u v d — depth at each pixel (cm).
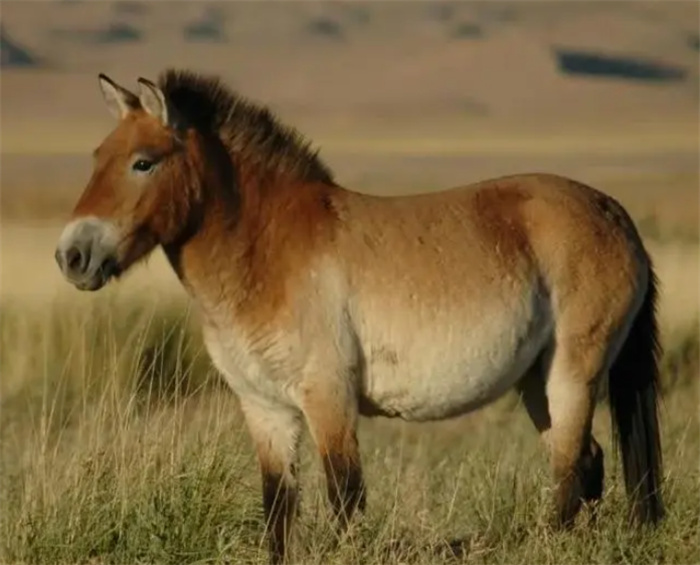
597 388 2934
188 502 2883
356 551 2684
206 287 2789
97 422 3216
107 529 2858
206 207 2769
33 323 4881
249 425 2869
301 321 2742
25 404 4366
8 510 3045
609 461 3553
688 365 4862
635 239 2998
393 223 2828
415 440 4262
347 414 2756
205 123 2803
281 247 2777
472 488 3197
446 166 18562
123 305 4797
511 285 2841
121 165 2706
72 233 2673
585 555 2731
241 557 2841
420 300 2792
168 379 3850
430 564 2712
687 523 2917
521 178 2966
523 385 3025
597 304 2906
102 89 2772
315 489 3164
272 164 2823
